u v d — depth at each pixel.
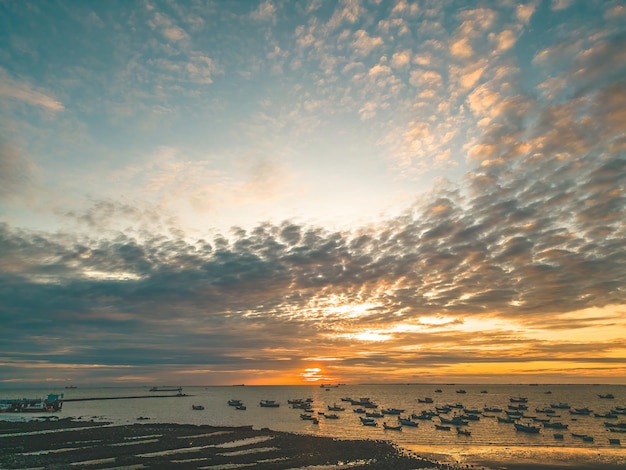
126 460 69.44
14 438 89.31
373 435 114.75
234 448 81.06
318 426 134.38
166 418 154.12
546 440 106.81
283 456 74.75
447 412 196.62
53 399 177.00
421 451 88.38
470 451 89.12
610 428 132.62
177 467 65.62
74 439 88.44
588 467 74.81
